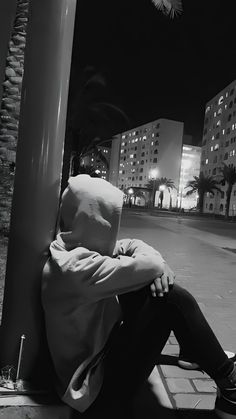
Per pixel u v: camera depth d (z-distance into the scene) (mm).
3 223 8773
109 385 2127
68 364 2041
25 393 2123
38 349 2186
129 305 2117
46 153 2152
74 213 2064
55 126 2166
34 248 2143
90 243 2027
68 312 1983
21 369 2180
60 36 2154
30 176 2146
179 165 130875
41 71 2150
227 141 93688
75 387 1922
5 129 9203
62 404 2084
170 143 129250
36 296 2148
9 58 9195
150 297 2053
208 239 16594
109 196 2039
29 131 2156
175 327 2059
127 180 151125
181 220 37125
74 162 25609
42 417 2049
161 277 2033
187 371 3117
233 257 10805
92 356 1956
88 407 2139
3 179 8883
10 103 9211
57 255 1982
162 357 3381
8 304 2182
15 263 2156
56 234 2223
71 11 2191
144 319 2053
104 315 2047
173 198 128750
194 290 6250
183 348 2117
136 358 2082
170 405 2559
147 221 27797
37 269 2150
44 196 2152
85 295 1920
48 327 2064
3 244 7746
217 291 6246
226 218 61938
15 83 9258
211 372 2066
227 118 94312
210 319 4648
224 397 2121
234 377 2068
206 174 107562
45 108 2148
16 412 2031
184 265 8742
